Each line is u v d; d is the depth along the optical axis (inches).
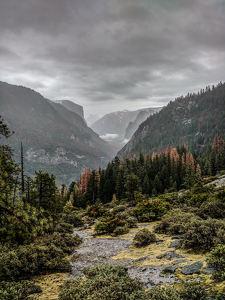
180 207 728.3
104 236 611.5
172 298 169.6
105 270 262.8
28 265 311.4
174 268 259.0
